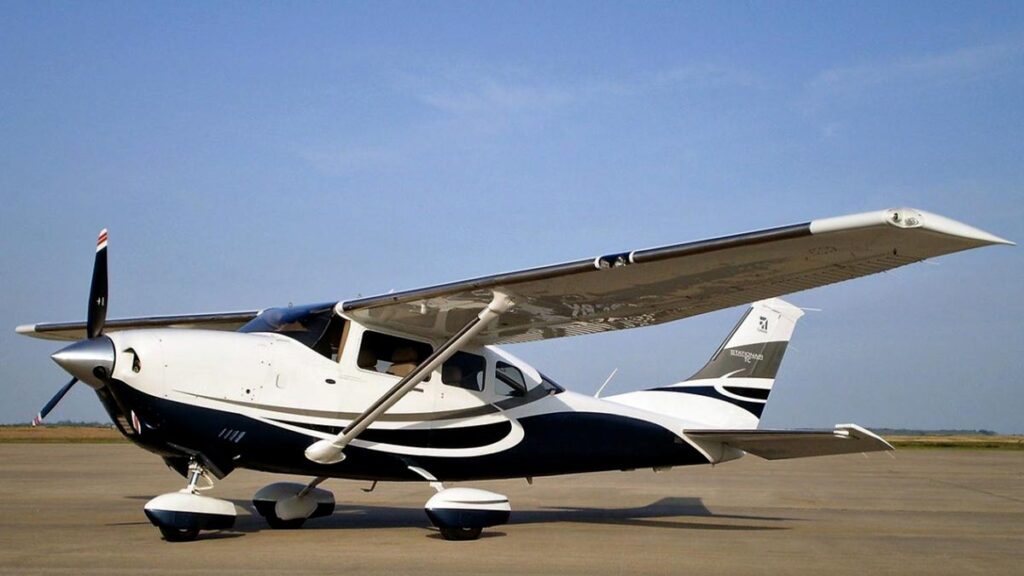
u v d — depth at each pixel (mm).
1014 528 9289
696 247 6457
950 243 5660
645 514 10523
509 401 9047
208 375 7375
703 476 18406
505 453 8945
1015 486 15641
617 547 7340
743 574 6055
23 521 8734
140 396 7148
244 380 7527
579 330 8961
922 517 10391
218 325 9922
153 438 7250
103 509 10008
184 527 7059
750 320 11180
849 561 6750
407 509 10766
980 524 9656
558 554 6867
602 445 9555
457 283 7441
